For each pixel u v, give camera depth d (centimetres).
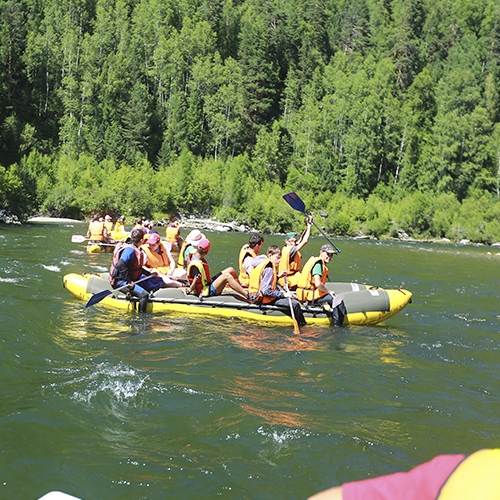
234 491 345
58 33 8231
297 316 851
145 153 7212
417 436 451
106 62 7681
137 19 9081
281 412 483
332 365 648
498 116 9050
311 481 365
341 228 5344
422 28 11975
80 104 7206
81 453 386
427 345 780
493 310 1115
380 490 102
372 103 7525
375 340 792
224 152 7725
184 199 5628
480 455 97
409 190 7550
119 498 332
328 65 9738
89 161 6100
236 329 802
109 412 459
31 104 7119
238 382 564
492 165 7656
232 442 414
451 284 1559
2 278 1102
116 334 737
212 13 10181
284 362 650
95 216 1847
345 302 885
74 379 530
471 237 5469
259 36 8819
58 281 1112
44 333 708
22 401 471
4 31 7125
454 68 10375
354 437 435
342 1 12712
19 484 343
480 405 538
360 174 7338
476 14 12862
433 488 96
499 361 713
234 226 5075
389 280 1563
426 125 8531
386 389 571
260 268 858
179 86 8131
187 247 1026
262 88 8538
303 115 8331
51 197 4609
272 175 7238
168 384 529
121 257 875
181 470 368
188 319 841
